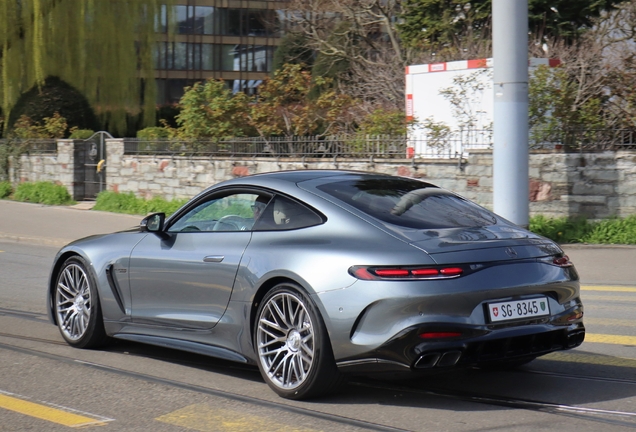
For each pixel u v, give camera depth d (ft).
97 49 89.61
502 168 41.34
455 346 15.44
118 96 91.04
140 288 20.74
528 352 16.60
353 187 18.60
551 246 17.56
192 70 177.88
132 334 21.13
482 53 73.87
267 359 17.57
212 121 63.82
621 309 29.17
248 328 17.95
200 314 19.22
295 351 16.94
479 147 48.78
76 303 22.70
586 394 17.69
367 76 84.89
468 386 18.29
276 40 179.93
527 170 41.50
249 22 179.63
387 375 16.01
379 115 56.03
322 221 17.37
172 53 176.24
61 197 70.90
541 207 46.11
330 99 65.77
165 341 20.18
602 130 45.96
